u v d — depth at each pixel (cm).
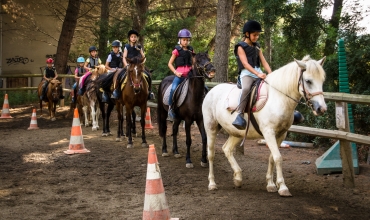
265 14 1221
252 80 640
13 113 1866
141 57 1067
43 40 2789
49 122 1593
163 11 1859
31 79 2783
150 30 1802
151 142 1127
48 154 984
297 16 1220
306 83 563
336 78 1101
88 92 1343
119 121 1151
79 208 601
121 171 830
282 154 962
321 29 1229
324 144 1044
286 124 612
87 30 2642
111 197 655
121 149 1041
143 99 1053
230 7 1352
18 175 796
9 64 2725
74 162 902
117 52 1238
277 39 1375
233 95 656
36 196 664
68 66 2641
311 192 665
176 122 931
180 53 896
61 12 2648
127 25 1944
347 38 1062
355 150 781
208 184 729
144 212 504
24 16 2698
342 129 680
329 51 1205
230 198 631
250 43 657
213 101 699
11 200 642
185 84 864
